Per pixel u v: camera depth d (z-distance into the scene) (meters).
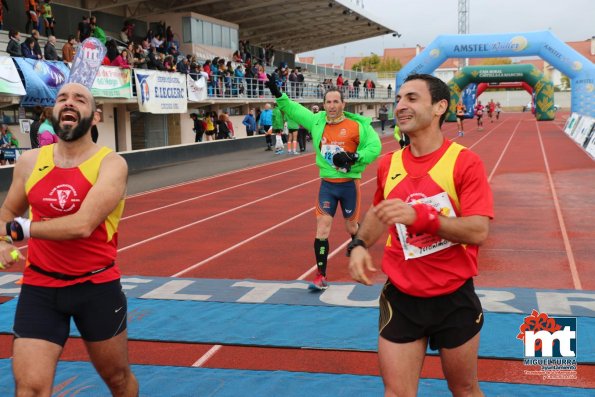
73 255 2.86
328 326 5.20
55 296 2.87
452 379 2.78
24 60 15.51
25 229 2.74
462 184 2.64
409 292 2.69
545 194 13.05
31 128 13.98
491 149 24.70
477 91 55.66
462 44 27.84
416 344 2.73
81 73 7.20
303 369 4.36
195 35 30.11
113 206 2.85
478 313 2.73
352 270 2.79
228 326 5.25
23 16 22.34
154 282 6.77
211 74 26.83
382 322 2.79
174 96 23.08
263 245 8.81
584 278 6.71
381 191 2.92
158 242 9.16
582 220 10.18
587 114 28.61
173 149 21.81
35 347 2.79
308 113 6.19
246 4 32.41
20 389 2.74
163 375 4.26
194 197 13.95
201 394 3.96
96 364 3.02
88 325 2.93
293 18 38.00
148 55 22.25
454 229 2.52
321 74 54.72
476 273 2.77
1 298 6.19
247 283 6.68
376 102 52.31
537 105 39.06
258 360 4.54
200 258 8.06
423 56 28.52
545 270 7.09
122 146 23.83
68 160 2.94
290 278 6.96
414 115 2.68
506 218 10.52
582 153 22.27
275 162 21.75
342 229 9.94
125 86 20.20
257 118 32.44
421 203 2.66
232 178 17.44
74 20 25.27
